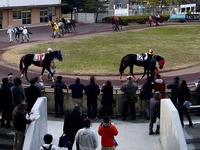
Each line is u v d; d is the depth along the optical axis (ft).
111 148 45.73
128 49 134.21
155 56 85.20
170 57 121.39
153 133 58.65
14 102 54.13
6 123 55.62
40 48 134.10
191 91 65.72
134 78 89.66
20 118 46.29
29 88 57.26
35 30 192.13
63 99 65.51
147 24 223.51
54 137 56.85
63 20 182.29
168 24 219.82
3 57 119.24
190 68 107.76
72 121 47.73
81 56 120.67
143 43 148.46
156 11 269.23
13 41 151.84
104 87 62.90
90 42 148.46
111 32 181.98
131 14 257.96
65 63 110.01
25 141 44.83
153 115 57.57
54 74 95.81
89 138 43.09
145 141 56.29
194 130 54.90
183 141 44.62
